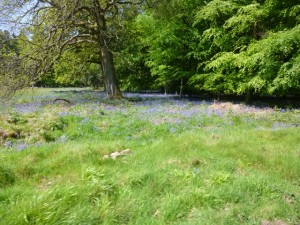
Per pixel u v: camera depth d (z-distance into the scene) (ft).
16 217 11.41
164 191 15.56
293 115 40.37
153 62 75.10
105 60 68.49
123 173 18.04
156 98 73.46
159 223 12.51
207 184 16.30
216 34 56.70
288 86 48.32
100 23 67.10
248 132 29.53
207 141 25.53
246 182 16.30
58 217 11.87
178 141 25.76
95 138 31.09
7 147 27.09
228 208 14.03
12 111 41.93
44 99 72.02
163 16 69.41
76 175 18.01
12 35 56.24
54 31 56.54
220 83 61.00
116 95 68.33
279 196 15.29
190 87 78.13
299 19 48.39
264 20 54.54
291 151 23.15
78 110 45.27
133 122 36.09
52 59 60.44
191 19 65.92
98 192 14.43
